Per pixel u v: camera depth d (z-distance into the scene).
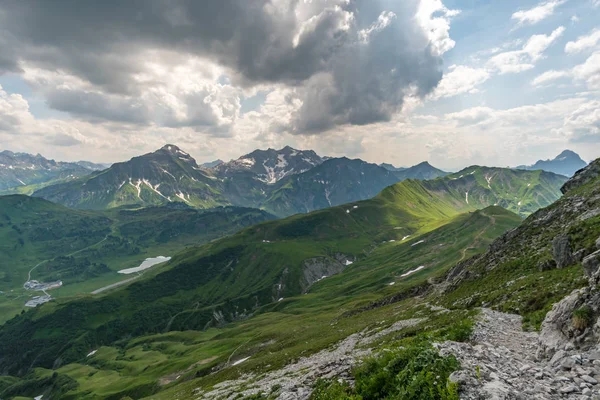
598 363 12.20
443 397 10.78
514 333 24.27
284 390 21.83
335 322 100.31
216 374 85.94
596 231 38.78
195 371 110.19
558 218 61.72
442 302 62.56
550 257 46.09
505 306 35.50
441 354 13.59
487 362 13.45
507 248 65.44
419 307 69.06
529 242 60.44
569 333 15.83
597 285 16.47
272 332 119.12
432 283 97.00
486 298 44.81
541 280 38.75
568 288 30.67
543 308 29.08
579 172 81.88
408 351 14.45
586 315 15.30
